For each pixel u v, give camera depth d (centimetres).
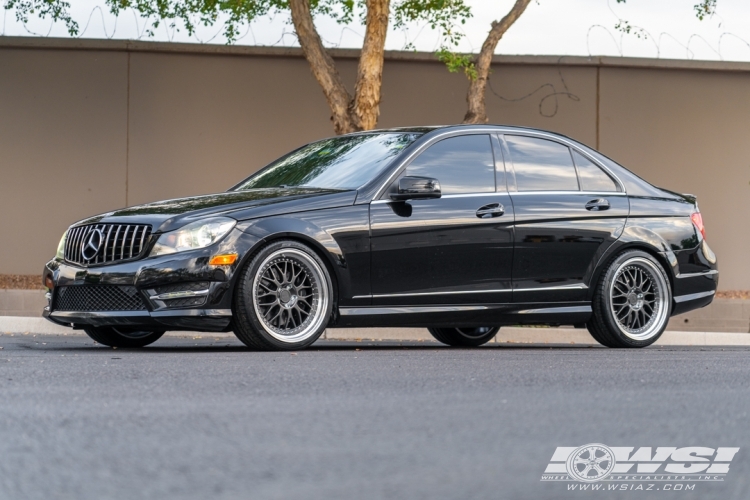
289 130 1566
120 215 710
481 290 760
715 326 1354
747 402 422
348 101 1277
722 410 397
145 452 304
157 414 375
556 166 815
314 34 1273
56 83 1542
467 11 1348
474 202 761
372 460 294
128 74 1549
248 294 677
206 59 1554
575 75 1602
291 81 1563
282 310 693
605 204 820
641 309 840
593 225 809
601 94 1605
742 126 1631
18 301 1188
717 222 1633
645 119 1616
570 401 417
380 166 748
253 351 687
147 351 705
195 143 1559
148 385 462
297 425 353
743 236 1636
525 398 426
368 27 1252
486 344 1020
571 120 1603
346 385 468
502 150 793
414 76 1571
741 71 1625
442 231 743
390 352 686
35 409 385
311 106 1566
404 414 379
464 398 424
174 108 1555
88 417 367
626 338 829
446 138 775
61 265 721
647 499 255
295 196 712
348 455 301
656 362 619
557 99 1600
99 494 250
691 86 1622
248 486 259
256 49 1549
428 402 411
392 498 247
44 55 1538
